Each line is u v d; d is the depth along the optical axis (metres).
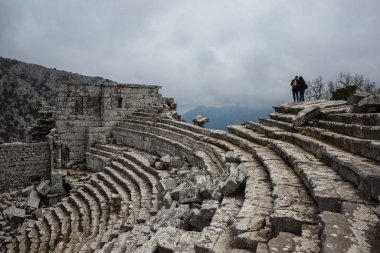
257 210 7.70
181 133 24.75
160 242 7.83
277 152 12.79
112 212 17.16
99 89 34.56
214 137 20.94
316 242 5.48
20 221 23.56
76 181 28.00
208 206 9.16
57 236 17.86
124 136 32.38
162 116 30.72
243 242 6.31
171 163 20.50
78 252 13.97
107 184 22.00
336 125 11.77
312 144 11.02
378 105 10.93
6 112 86.12
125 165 24.05
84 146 34.31
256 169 11.45
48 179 33.72
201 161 17.70
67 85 33.47
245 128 19.64
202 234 7.12
